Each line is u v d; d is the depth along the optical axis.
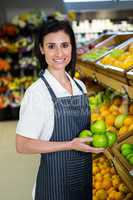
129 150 2.21
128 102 3.02
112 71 2.63
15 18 6.48
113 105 3.23
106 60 3.14
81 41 6.62
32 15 6.45
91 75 3.71
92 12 6.56
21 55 6.50
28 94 1.70
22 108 1.70
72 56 1.91
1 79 6.43
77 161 1.82
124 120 2.73
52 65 1.75
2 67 6.36
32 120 1.66
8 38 6.43
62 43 1.71
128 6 7.01
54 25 1.71
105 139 1.67
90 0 7.14
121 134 2.48
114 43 4.51
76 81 1.93
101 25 6.58
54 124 1.73
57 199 1.85
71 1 7.19
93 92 3.95
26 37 6.46
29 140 1.67
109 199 2.42
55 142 1.68
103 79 3.15
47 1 7.30
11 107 6.41
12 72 6.59
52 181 1.82
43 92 1.70
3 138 5.24
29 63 6.48
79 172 1.84
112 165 2.71
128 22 5.88
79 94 1.86
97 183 2.65
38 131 1.68
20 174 3.85
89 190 1.95
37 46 1.82
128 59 2.75
